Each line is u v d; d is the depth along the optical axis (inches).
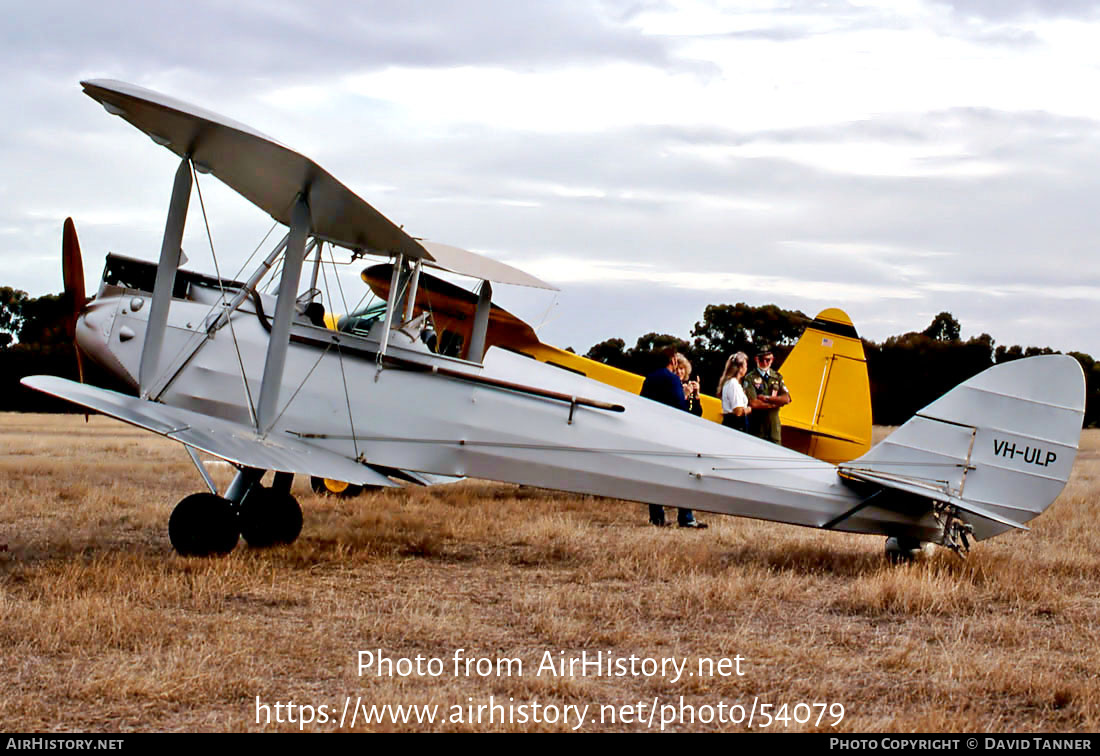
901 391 2108.8
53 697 160.1
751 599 245.9
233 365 301.0
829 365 528.7
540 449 309.1
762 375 470.6
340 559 289.1
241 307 308.2
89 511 373.7
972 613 237.6
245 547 308.8
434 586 257.1
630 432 310.7
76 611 202.4
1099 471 792.3
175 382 299.1
